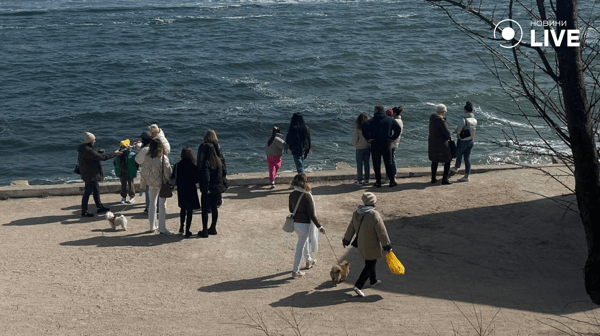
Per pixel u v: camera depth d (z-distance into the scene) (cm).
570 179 1323
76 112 3884
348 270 877
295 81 4669
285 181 1351
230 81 4666
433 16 7500
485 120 3494
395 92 4284
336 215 1150
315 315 774
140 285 871
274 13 8144
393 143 1301
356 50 5669
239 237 1050
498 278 895
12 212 1177
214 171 1028
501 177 1360
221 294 843
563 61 607
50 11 8581
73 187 1282
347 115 3769
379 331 724
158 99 4212
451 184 1323
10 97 4231
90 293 845
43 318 770
